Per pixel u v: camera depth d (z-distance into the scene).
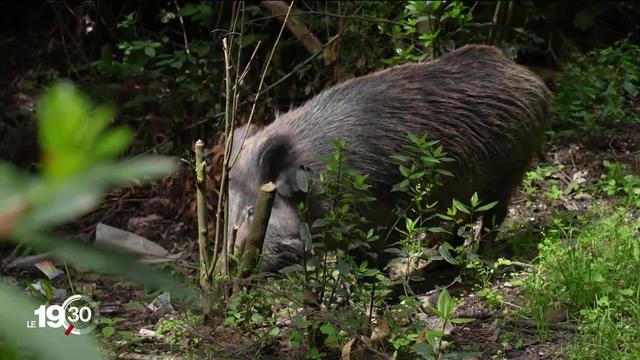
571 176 7.78
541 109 6.41
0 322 0.56
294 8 8.91
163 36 10.12
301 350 4.94
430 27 7.50
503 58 6.41
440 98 6.04
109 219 7.80
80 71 10.15
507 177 6.40
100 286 6.56
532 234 6.68
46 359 0.56
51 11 10.93
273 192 5.16
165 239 7.52
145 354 5.02
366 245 4.96
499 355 4.88
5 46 10.58
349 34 8.64
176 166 0.71
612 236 5.89
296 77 8.84
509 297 5.62
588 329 4.85
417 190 5.25
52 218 0.55
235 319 5.00
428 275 6.25
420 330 4.83
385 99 5.98
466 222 6.34
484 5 9.89
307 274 4.85
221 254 5.58
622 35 10.46
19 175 0.56
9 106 9.48
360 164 5.76
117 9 10.61
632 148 8.16
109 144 0.56
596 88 8.78
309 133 5.87
